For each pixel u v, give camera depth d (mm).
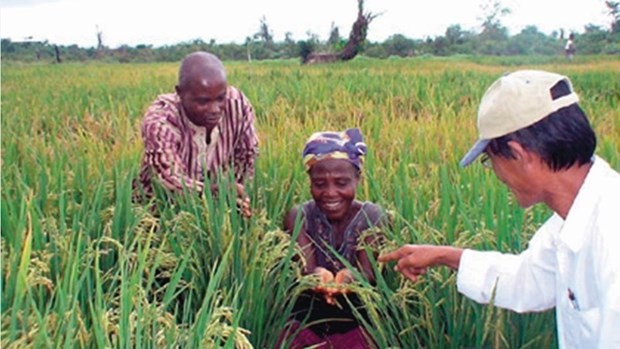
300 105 12102
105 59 42406
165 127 4211
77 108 12047
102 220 3912
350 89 14266
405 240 3621
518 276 2832
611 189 2209
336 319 3607
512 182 2340
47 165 5582
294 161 5215
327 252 3730
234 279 3473
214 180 4336
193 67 4137
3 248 3037
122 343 2330
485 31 38531
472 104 10539
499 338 3094
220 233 3537
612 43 30547
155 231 4086
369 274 3631
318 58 37219
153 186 4301
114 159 5598
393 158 6137
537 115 2184
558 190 2289
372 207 3738
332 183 3561
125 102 12727
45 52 41031
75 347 2457
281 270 3658
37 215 3594
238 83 16484
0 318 2373
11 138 6848
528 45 34562
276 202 4340
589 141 2199
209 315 2625
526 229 3572
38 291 2963
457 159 5660
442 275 3260
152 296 3566
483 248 3387
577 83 14234
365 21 38406
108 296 2867
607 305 2094
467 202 4207
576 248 2230
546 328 3143
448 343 3307
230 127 4520
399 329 3486
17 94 15242
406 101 12172
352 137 3617
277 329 3488
